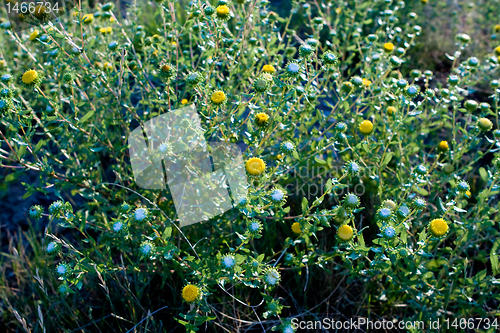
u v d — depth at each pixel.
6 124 2.74
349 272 2.76
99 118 3.68
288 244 2.74
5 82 2.98
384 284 3.20
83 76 3.12
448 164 3.20
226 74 4.37
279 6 6.45
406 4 5.75
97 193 3.25
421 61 5.50
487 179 2.94
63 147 3.05
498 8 5.78
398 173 3.34
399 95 3.12
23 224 4.07
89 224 2.90
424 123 3.84
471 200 3.87
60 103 3.50
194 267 2.48
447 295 2.82
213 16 2.98
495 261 2.60
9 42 4.85
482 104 3.25
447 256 3.27
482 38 5.68
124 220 2.55
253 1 3.42
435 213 3.00
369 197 3.68
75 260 2.53
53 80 3.79
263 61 3.84
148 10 5.70
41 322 2.57
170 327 3.09
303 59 2.72
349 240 2.55
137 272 3.10
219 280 2.43
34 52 4.33
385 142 3.39
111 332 3.12
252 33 3.67
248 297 3.12
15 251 3.22
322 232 3.38
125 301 3.18
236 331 2.94
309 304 3.22
